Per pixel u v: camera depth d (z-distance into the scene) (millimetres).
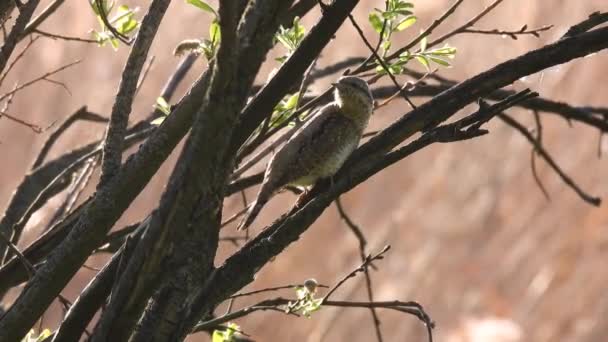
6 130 27969
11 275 7484
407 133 6648
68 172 9023
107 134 6562
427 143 6293
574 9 32969
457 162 35812
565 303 30969
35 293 6305
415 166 36094
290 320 30812
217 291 6020
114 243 8391
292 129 8719
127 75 6586
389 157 6340
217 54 5113
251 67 5273
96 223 6375
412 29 32469
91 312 6156
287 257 33312
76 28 28562
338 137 8500
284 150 8508
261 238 6367
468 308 31562
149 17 6613
